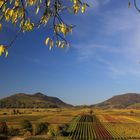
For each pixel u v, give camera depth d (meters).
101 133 84.12
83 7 4.84
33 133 75.50
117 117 179.75
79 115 198.12
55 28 4.92
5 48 4.61
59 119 149.88
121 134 82.25
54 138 66.81
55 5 4.85
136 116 194.50
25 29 4.80
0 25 4.67
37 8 4.81
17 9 4.75
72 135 73.44
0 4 4.61
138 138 73.50
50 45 4.93
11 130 75.69
